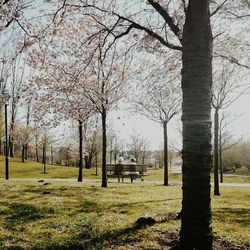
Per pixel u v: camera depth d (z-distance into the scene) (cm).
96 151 6631
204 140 824
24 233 1025
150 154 9275
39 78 1959
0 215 1317
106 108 2541
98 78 1515
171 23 1155
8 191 2192
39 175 5556
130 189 2533
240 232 1072
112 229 1045
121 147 8894
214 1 1382
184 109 845
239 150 6438
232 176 5338
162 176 5397
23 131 6731
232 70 2303
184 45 859
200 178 816
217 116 2392
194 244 805
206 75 840
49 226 1109
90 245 876
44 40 1311
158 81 1712
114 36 1341
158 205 1628
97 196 1991
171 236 960
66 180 3991
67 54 1480
